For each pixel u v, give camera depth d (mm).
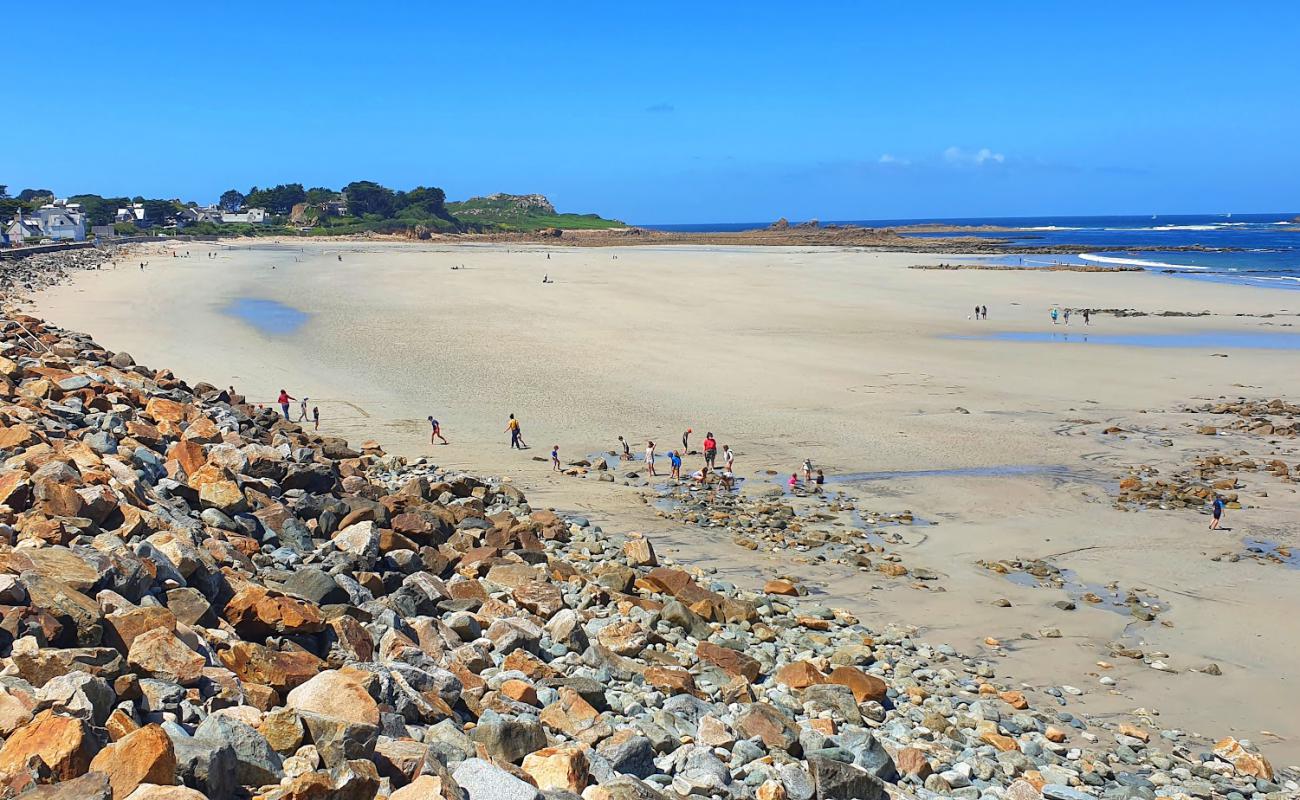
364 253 163375
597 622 16078
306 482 20844
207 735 8117
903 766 12258
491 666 12789
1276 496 29750
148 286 90875
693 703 12617
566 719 11023
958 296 86000
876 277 106500
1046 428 38719
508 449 35250
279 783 8047
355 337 60625
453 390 45312
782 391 45625
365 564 16344
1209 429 38031
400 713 9891
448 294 88250
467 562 18016
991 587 22219
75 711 7828
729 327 66375
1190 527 26953
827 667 16359
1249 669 18188
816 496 30016
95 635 9461
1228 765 14211
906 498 29781
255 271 115438
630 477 32125
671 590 18828
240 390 44094
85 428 20312
